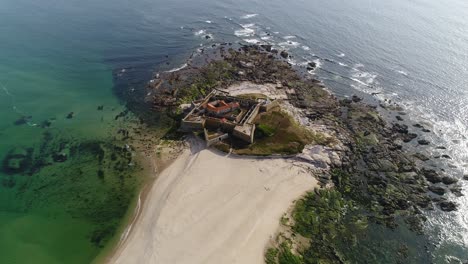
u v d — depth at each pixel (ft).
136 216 175.32
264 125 235.61
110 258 153.79
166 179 197.67
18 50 358.02
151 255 153.07
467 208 193.16
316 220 176.35
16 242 161.68
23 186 193.26
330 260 158.10
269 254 156.04
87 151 220.23
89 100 277.03
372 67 360.48
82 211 178.29
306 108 271.90
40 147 223.10
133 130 240.73
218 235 162.81
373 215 184.14
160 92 288.10
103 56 356.59
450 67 363.15
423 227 180.04
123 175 201.26
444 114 284.20
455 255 167.63
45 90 287.69
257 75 317.63
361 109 278.67
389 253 165.48
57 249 158.61
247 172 202.80
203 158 212.02
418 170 218.59
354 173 211.00
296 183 197.67
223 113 244.63
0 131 235.20
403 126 259.19
